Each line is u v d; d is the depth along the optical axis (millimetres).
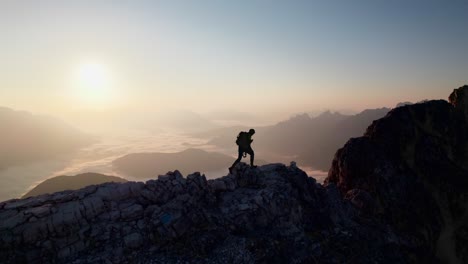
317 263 23531
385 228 31594
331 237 26812
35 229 18344
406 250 30656
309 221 27797
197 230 21312
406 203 36062
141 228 20734
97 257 18406
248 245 21438
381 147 41031
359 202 34188
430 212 35500
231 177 28516
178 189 24344
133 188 23641
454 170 38094
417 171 39000
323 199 31125
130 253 19156
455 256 32688
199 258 19547
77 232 19375
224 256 20062
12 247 17484
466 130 41688
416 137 41281
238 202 25703
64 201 20703
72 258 18266
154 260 18859
